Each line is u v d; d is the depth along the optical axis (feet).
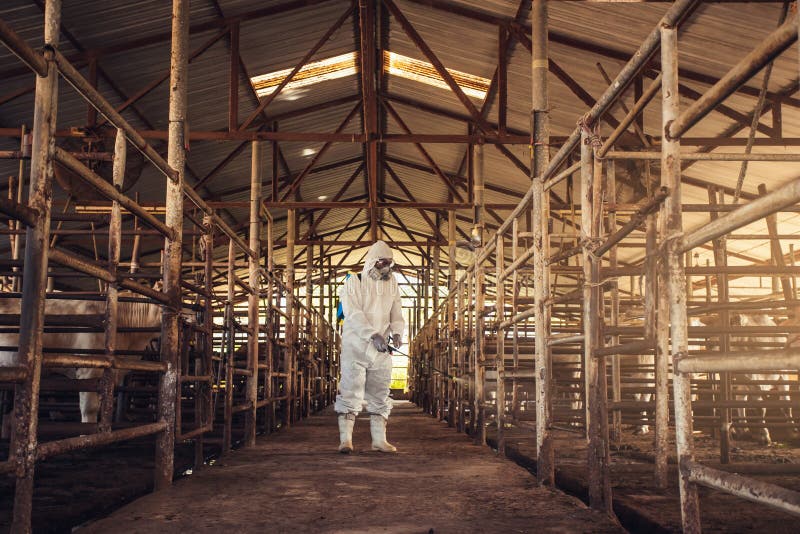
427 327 47.88
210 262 16.11
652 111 35.09
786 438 23.31
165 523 8.93
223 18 33.78
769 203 4.94
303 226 73.31
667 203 6.95
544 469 12.72
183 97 14.32
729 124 34.19
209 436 24.21
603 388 10.09
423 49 33.73
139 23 30.81
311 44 38.45
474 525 8.81
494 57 37.04
